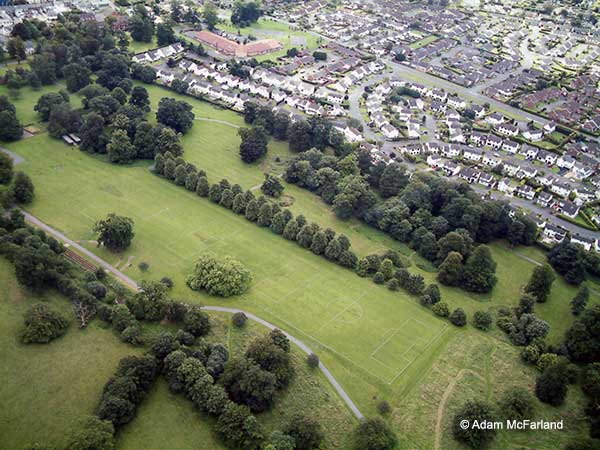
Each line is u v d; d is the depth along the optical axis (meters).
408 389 188.25
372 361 198.25
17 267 199.88
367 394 185.00
